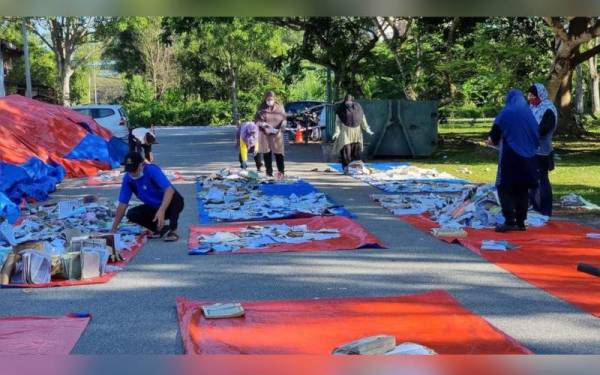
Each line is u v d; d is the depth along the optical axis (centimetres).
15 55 3966
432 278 636
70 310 546
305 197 1153
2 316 526
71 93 5888
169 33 2692
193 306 539
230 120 5762
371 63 2562
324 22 2506
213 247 777
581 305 542
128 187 815
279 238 821
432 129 1944
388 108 1928
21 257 637
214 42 5216
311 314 515
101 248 664
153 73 6272
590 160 1777
